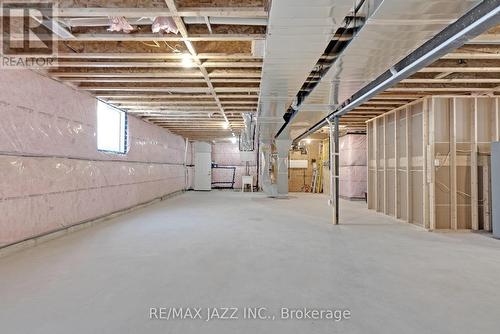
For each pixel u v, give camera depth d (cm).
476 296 235
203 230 471
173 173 1027
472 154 492
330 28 216
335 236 435
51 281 258
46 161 396
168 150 964
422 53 257
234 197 1002
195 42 330
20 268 290
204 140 1292
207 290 241
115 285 250
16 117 348
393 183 616
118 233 447
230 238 418
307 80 388
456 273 285
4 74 332
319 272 285
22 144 356
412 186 550
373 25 206
